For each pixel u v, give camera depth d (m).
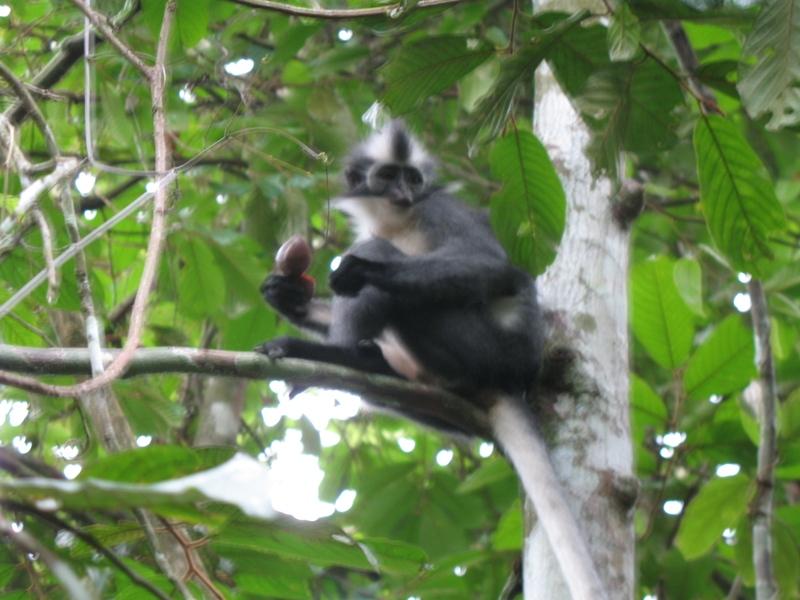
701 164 7.75
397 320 9.88
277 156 12.34
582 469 8.27
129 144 11.63
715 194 7.84
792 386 12.80
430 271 9.91
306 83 12.70
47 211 8.73
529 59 7.36
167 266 12.80
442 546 13.22
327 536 6.41
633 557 8.11
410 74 7.63
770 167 15.82
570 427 8.45
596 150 7.76
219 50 11.59
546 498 8.00
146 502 4.05
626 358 8.85
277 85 12.81
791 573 10.20
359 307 10.12
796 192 14.18
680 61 8.78
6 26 11.75
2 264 8.88
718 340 10.76
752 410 10.86
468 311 9.86
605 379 8.62
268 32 13.77
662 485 10.93
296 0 10.30
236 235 11.96
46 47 12.05
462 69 7.64
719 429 10.92
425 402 9.09
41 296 9.03
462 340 9.62
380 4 8.04
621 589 7.88
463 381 9.43
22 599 6.71
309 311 10.84
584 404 8.49
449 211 11.26
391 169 11.73
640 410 10.98
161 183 6.79
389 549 7.48
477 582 12.66
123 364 5.72
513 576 9.48
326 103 12.42
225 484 3.94
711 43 12.79
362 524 13.29
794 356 12.87
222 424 12.70
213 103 12.79
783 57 6.64
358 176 11.99
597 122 7.66
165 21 8.03
